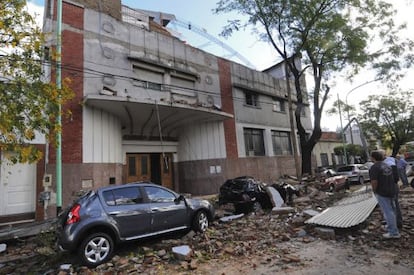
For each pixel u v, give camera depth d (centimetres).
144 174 1494
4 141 555
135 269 517
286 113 2291
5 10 562
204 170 1617
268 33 1736
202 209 783
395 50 1677
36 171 997
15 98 563
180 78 1579
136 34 1401
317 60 1755
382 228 649
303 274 445
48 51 698
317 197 1227
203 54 1733
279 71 2481
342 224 643
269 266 491
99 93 1187
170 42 1552
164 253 587
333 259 497
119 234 593
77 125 1107
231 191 1137
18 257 648
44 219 977
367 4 1584
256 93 2048
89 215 566
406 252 504
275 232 704
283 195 1194
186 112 1386
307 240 618
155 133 1560
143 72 1409
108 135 1220
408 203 938
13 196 953
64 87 643
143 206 650
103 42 1261
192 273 484
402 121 3006
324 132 3094
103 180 1163
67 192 1042
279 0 1579
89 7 1390
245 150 1866
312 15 1571
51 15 1162
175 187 1622
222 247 611
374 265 458
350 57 1666
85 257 541
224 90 1812
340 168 2152
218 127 1734
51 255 620
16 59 580
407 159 2281
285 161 2136
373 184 591
